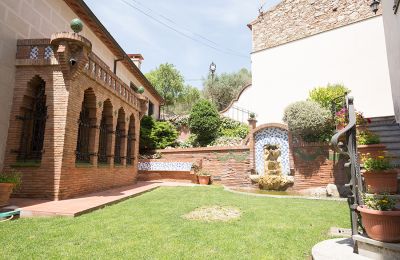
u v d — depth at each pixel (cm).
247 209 680
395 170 573
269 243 402
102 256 336
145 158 1680
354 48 1593
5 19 770
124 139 1247
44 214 559
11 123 770
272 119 1834
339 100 1186
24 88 786
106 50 1446
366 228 343
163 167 1572
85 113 941
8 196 612
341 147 413
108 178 1059
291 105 1230
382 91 1466
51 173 725
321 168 1130
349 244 387
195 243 396
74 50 764
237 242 404
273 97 1856
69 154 766
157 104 2470
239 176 1389
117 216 571
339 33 1662
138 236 425
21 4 833
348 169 423
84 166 854
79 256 333
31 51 806
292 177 1189
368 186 588
